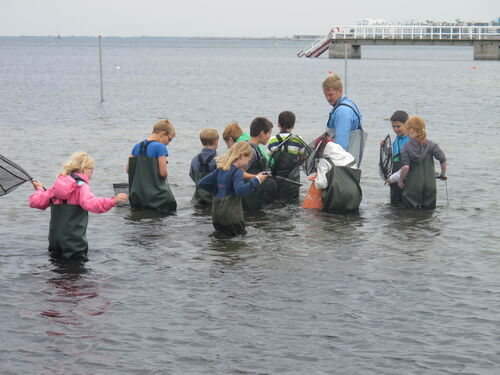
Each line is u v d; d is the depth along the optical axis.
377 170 14.99
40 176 14.34
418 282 9.84
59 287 9.73
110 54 141.00
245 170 12.23
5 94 35.97
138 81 50.91
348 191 12.11
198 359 8.56
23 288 9.70
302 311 9.27
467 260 10.41
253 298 9.51
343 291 9.65
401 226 11.58
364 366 8.48
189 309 9.30
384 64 85.75
